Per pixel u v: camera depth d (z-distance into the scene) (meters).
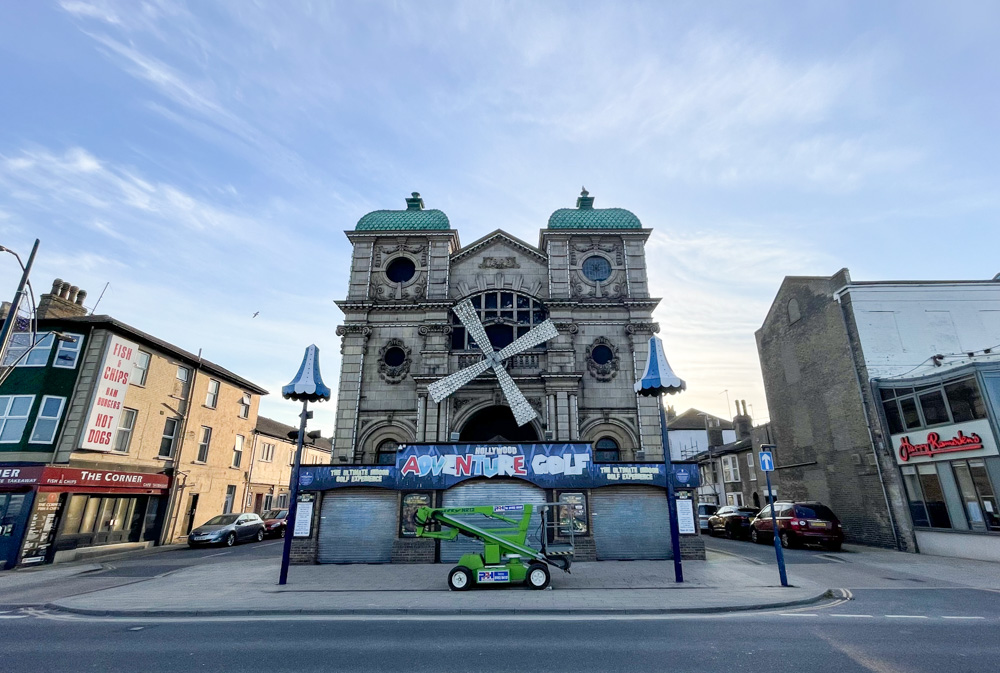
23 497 19.89
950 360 20.77
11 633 8.47
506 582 11.97
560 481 17.61
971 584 12.49
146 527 25.84
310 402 14.80
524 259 26.95
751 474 36.97
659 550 17.17
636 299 25.09
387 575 14.48
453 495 17.62
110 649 7.42
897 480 19.81
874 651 6.98
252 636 8.09
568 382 23.44
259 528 29.23
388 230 26.89
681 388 13.41
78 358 22.62
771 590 11.38
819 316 24.06
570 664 6.52
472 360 24.48
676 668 6.34
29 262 15.29
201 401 30.34
